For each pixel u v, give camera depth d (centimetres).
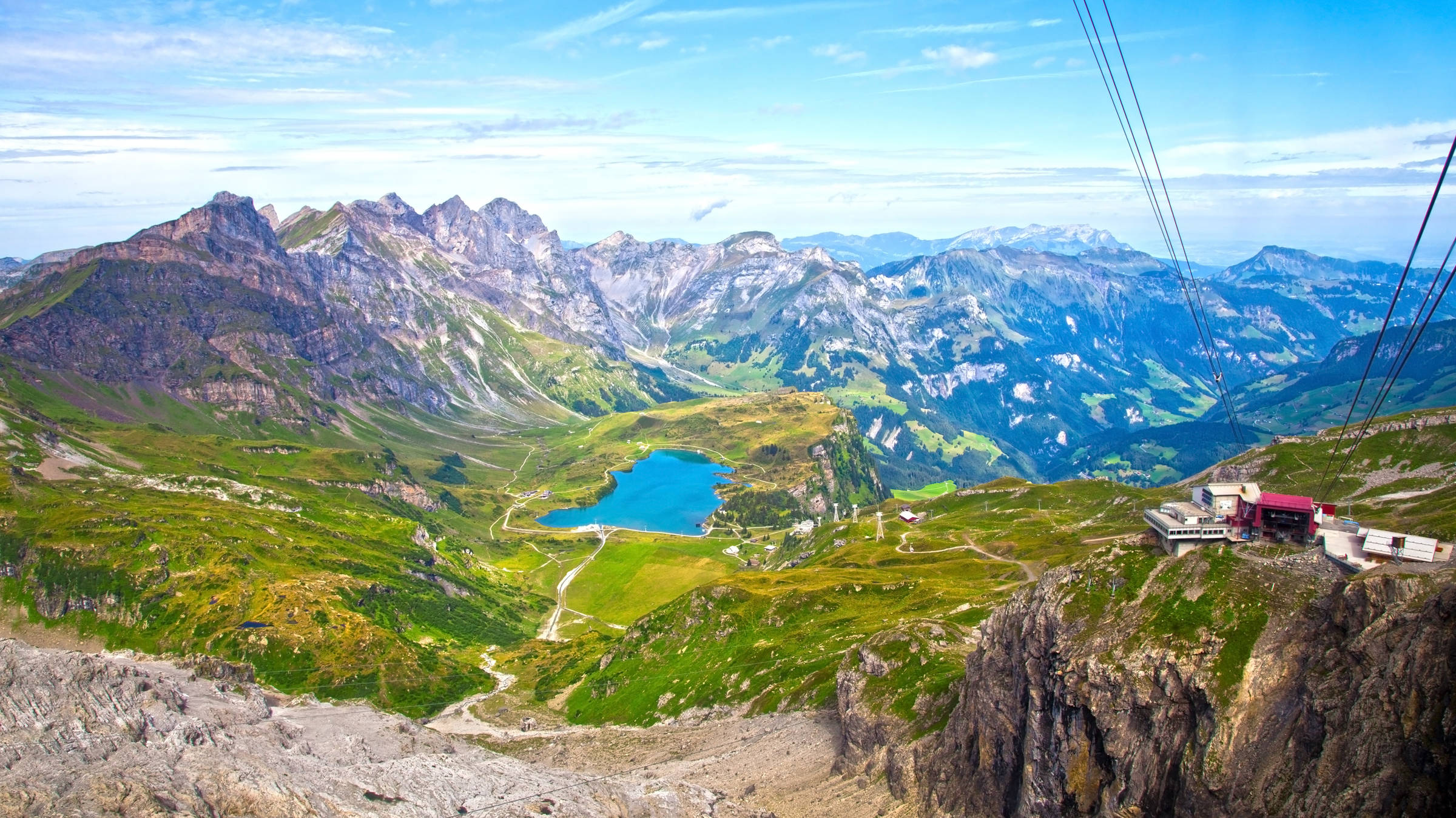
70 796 9806
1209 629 9256
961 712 12800
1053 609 10869
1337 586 8681
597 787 14525
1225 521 10312
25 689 13088
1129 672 9450
